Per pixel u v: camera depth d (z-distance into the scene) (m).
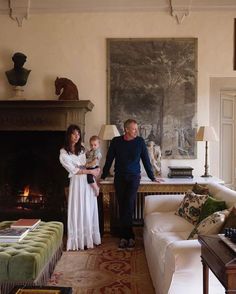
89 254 4.00
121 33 5.15
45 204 5.21
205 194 3.81
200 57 5.12
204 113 5.14
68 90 4.93
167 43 5.11
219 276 1.87
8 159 5.27
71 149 4.16
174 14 5.09
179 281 2.31
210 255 2.01
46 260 2.87
